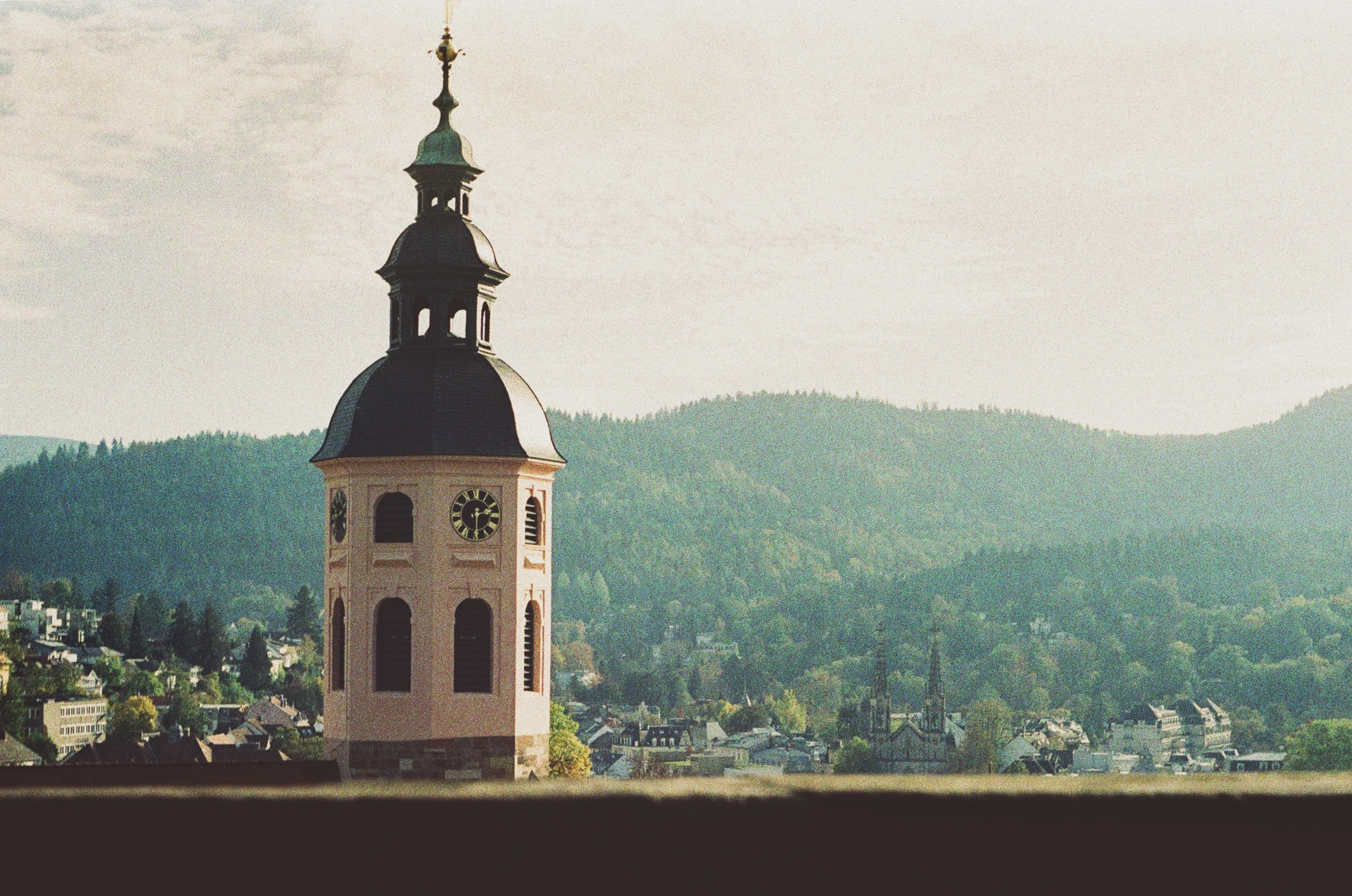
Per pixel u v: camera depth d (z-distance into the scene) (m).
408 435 86.38
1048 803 13.49
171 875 13.20
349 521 87.38
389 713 85.19
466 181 92.19
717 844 13.40
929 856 13.45
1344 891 13.46
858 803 13.49
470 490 86.38
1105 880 13.48
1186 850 13.44
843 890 13.49
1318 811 13.45
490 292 91.00
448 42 92.50
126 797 13.16
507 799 13.35
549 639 89.38
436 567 85.56
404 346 89.94
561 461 89.75
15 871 13.05
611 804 13.40
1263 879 13.45
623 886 13.40
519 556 87.19
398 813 13.32
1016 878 13.46
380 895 13.30
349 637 86.50
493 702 85.75
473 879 13.33
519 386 90.50
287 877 13.27
